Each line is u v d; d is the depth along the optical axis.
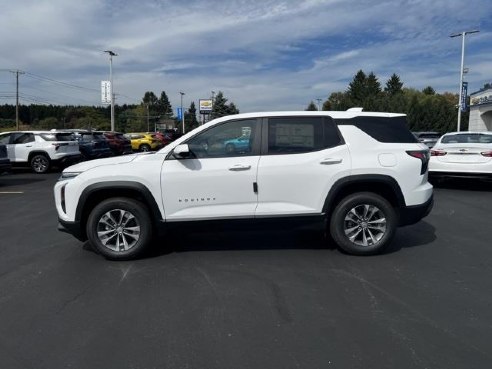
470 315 3.93
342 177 5.56
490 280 4.83
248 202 5.57
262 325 3.76
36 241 6.62
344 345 3.41
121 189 5.55
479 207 9.21
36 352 3.36
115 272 5.16
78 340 3.53
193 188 5.51
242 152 5.61
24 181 15.03
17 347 3.43
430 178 12.31
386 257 5.66
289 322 3.81
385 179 5.57
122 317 3.95
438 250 5.98
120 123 132.12
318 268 5.23
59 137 18.31
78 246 6.32
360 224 5.69
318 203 5.59
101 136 22.64
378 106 67.94
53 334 3.64
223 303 4.23
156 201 5.50
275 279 4.87
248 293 4.47
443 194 11.06
